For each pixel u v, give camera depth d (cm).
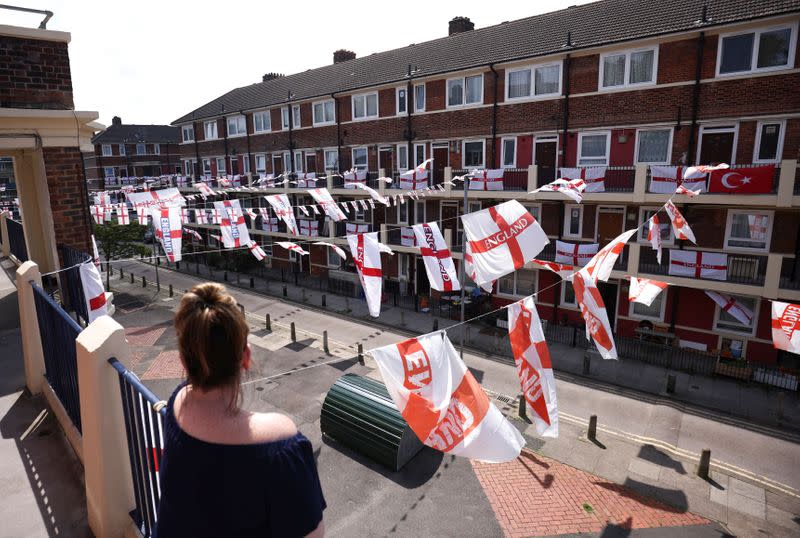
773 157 1677
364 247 984
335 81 3078
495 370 1778
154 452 266
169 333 2094
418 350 544
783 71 1612
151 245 4312
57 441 421
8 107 736
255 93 3688
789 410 1506
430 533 972
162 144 5597
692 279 1744
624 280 2059
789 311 1002
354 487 1114
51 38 764
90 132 865
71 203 827
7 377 552
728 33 1688
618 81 1931
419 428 529
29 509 341
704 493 1105
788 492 1116
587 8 2289
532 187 1977
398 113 2633
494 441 538
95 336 302
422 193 2105
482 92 2286
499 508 1047
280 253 3475
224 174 3788
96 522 316
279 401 1503
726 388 1650
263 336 2130
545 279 2244
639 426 1405
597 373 1767
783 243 1708
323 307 2608
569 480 1147
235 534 144
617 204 2014
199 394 154
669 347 1856
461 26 2945
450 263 1327
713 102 1745
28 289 492
